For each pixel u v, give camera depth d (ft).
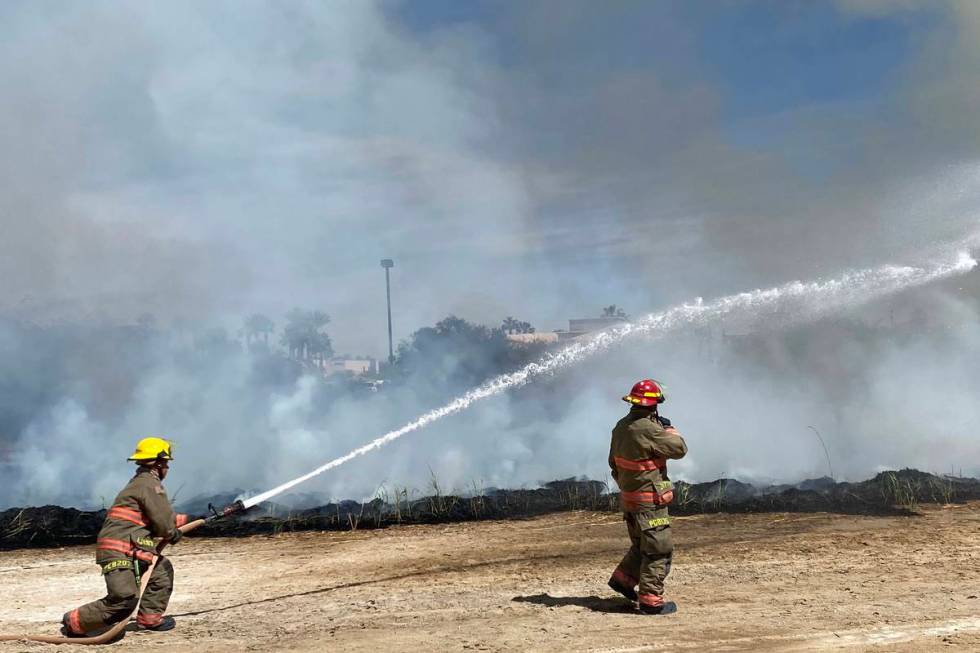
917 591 23.86
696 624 21.27
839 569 27.12
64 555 35.06
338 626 22.48
